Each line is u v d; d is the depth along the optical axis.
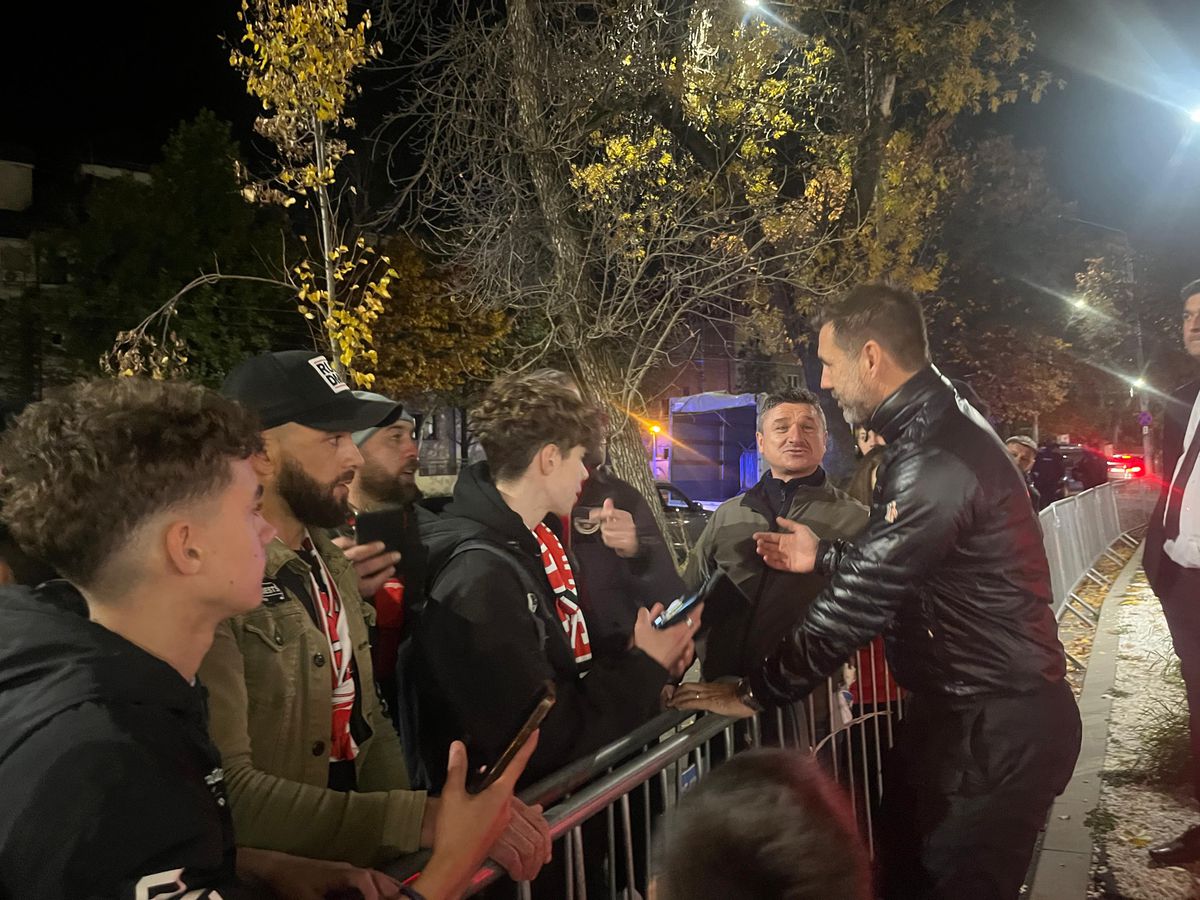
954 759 2.32
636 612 2.97
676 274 9.80
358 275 10.37
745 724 2.84
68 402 1.17
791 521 3.16
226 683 1.60
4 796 0.96
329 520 2.01
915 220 14.65
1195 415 3.59
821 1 12.28
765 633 3.09
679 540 11.79
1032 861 3.75
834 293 12.06
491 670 2.04
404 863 1.55
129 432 1.12
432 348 25.06
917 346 2.37
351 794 1.58
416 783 2.42
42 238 23.58
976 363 23.16
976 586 2.27
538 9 9.57
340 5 9.04
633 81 9.95
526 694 2.04
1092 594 9.76
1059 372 25.89
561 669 2.23
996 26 13.60
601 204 10.02
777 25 11.88
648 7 10.00
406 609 2.60
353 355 9.88
